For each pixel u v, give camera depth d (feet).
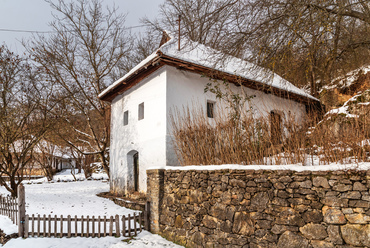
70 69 54.13
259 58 17.99
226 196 17.01
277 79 39.47
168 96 30.14
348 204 11.94
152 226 23.26
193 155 22.41
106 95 42.55
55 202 36.27
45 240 21.02
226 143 20.31
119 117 41.50
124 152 38.75
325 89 47.19
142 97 35.01
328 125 17.06
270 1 16.33
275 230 14.23
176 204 21.09
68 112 54.49
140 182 33.60
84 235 21.93
